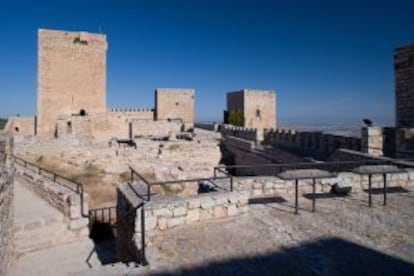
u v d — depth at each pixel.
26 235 10.29
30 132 46.66
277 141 24.86
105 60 46.44
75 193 11.88
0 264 6.52
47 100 43.53
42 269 9.05
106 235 12.02
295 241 6.21
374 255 5.64
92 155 25.70
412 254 5.67
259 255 5.64
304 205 8.48
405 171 8.62
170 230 6.63
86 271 5.07
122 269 5.15
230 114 46.81
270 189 9.41
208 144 30.39
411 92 15.87
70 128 40.38
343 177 9.88
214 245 6.01
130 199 7.10
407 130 13.37
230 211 7.30
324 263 5.36
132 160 27.23
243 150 26.83
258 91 48.41
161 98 52.78
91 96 45.84
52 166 22.02
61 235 10.91
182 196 7.14
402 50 16.42
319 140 19.36
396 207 8.27
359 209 8.13
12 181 8.41
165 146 29.06
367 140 14.80
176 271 5.10
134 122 45.22
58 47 43.81
